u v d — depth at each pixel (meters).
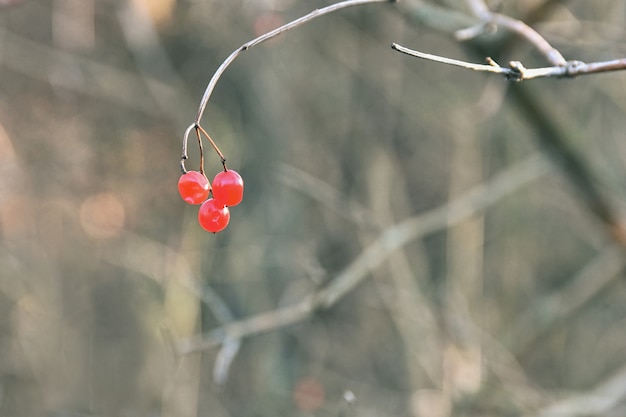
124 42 7.43
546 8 3.64
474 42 3.70
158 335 6.51
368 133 7.19
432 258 8.65
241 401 6.56
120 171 7.77
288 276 6.84
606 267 5.54
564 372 7.68
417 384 6.52
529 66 5.58
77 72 6.69
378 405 6.90
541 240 8.02
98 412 6.58
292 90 6.87
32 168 7.36
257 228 6.92
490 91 4.46
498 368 5.50
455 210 5.16
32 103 7.48
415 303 6.01
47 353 6.64
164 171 7.84
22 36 6.91
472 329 5.80
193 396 5.67
